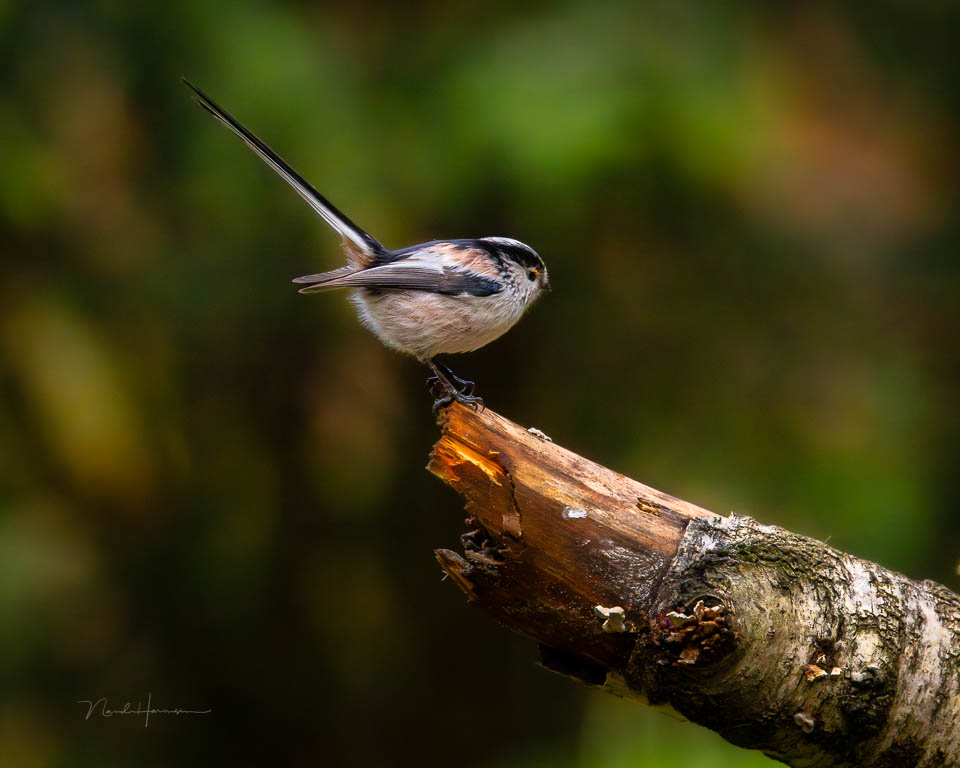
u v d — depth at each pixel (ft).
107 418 34.86
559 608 18.12
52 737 36.09
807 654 17.31
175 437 37.63
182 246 36.70
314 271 36.52
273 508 39.45
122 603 37.91
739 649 16.97
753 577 17.56
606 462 38.63
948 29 41.96
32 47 35.17
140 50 35.76
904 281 41.14
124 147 36.17
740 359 39.17
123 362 36.09
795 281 39.65
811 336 39.73
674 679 17.30
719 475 37.24
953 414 39.50
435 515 40.75
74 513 36.50
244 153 35.45
